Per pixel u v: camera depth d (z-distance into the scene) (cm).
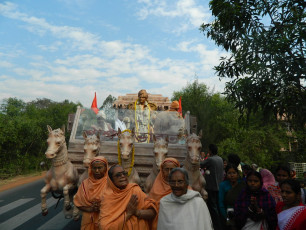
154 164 493
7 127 1911
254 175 369
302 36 577
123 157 484
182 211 271
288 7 635
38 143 2289
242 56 673
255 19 688
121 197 317
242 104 666
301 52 588
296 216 317
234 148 1823
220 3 687
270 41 626
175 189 276
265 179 558
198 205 272
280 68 600
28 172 2127
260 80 630
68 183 498
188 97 2398
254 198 352
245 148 1800
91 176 396
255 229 352
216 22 758
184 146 570
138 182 507
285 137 1727
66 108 3716
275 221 351
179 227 263
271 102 620
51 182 500
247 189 376
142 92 670
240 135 1956
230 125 2080
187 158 507
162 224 275
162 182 395
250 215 357
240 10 680
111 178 323
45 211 499
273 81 612
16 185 1578
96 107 671
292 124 682
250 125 1827
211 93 2358
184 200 274
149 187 485
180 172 280
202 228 263
